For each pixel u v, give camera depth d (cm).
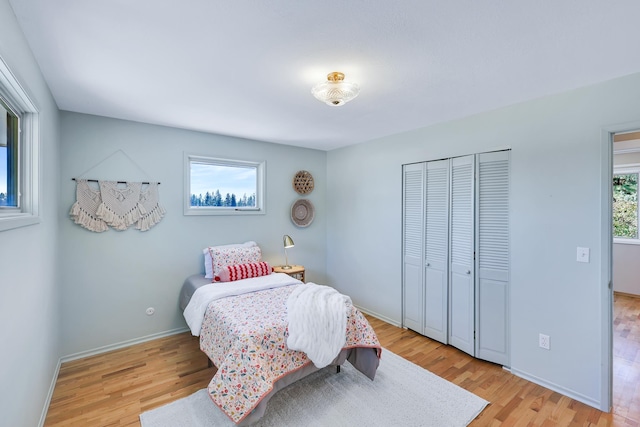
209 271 322
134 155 298
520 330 245
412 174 332
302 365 204
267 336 192
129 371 248
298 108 258
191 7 127
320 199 450
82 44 156
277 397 215
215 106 254
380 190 370
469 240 278
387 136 359
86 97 231
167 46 159
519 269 246
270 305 238
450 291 296
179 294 327
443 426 186
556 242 225
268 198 397
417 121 298
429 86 211
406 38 152
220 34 148
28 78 154
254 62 177
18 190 167
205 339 234
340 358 232
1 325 120
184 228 330
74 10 128
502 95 229
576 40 152
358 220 403
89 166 275
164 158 316
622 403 209
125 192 292
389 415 196
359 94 226
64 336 264
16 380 139
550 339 228
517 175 246
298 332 197
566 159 219
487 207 265
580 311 213
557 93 223
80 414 196
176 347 293
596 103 205
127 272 296
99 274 281
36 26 139
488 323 265
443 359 272
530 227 239
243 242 375
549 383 228
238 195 382
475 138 273
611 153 204
